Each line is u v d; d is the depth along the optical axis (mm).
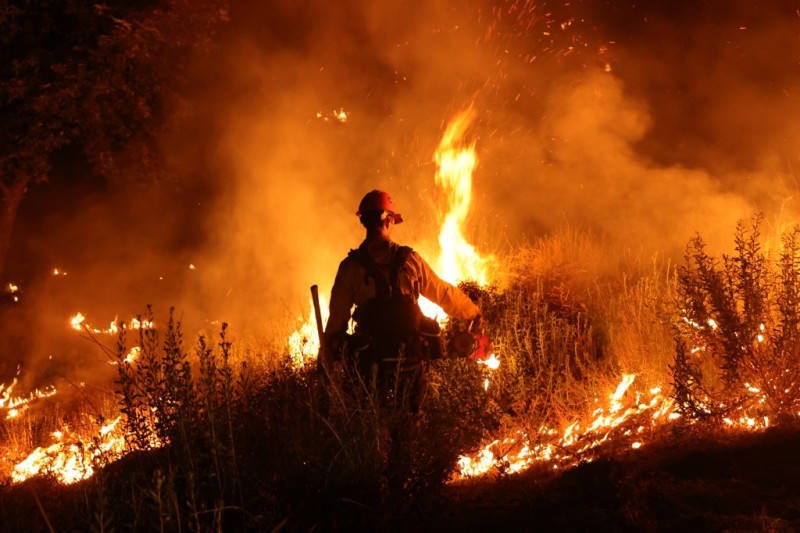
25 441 8062
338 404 4457
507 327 6832
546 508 3988
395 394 4387
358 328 4816
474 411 4738
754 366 4996
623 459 4527
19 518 4406
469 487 4512
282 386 5094
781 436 4500
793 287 5184
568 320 7410
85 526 4027
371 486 4148
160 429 4512
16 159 10773
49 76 10430
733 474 4113
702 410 4891
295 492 4145
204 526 3895
